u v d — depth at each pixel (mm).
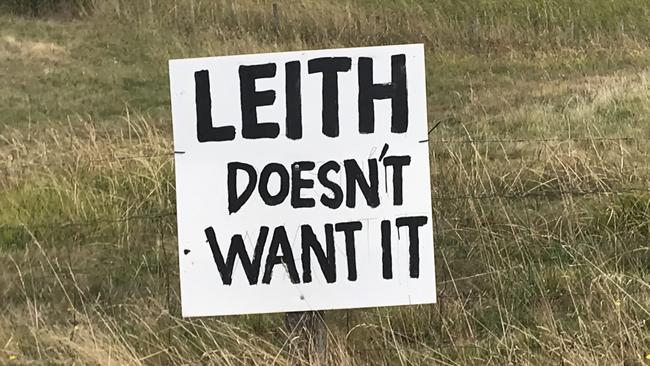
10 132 8000
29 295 4117
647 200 4562
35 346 3439
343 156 2801
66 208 5172
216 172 2816
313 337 3062
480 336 3428
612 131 6551
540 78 11094
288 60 2764
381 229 2832
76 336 3432
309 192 2820
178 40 13109
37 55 11922
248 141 2799
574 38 13789
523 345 3232
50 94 10000
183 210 2836
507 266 3971
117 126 8148
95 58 12031
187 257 2857
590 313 3307
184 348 3262
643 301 3461
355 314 3617
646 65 11656
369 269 2854
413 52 2746
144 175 5301
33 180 5617
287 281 2863
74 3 14414
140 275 4375
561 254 4117
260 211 2832
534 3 14508
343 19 14000
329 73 2766
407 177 2807
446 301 3695
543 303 3590
